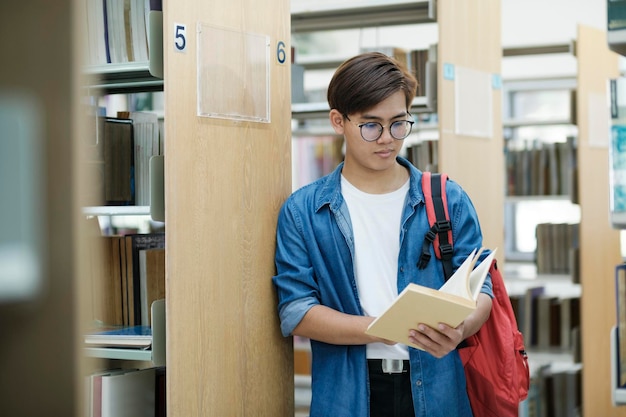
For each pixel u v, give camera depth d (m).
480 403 2.20
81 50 0.26
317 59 5.25
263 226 2.41
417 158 3.79
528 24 6.62
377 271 2.16
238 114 2.31
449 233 2.17
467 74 3.66
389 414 2.13
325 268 2.21
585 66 4.69
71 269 0.26
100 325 2.56
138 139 2.57
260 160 2.40
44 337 0.25
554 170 5.38
